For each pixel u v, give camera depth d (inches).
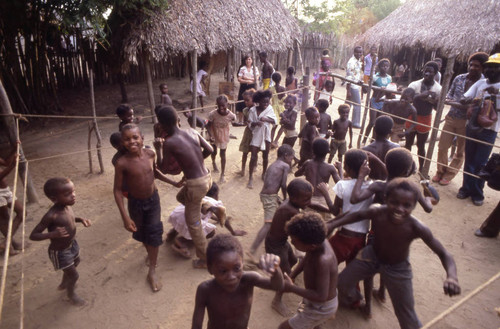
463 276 160.9
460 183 258.8
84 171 269.4
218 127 244.4
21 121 378.3
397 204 102.6
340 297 134.3
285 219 131.1
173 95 535.5
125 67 369.4
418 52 709.9
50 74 424.5
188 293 148.1
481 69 227.3
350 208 135.4
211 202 174.1
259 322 133.4
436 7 554.9
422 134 255.0
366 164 132.3
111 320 133.7
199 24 335.9
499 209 184.1
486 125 206.7
